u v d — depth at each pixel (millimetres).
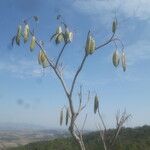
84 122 1045
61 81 1068
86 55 1039
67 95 1053
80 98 1048
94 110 1048
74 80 1055
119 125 1027
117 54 1038
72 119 1038
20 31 1078
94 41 1032
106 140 1037
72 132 1037
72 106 1045
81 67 1055
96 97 1048
